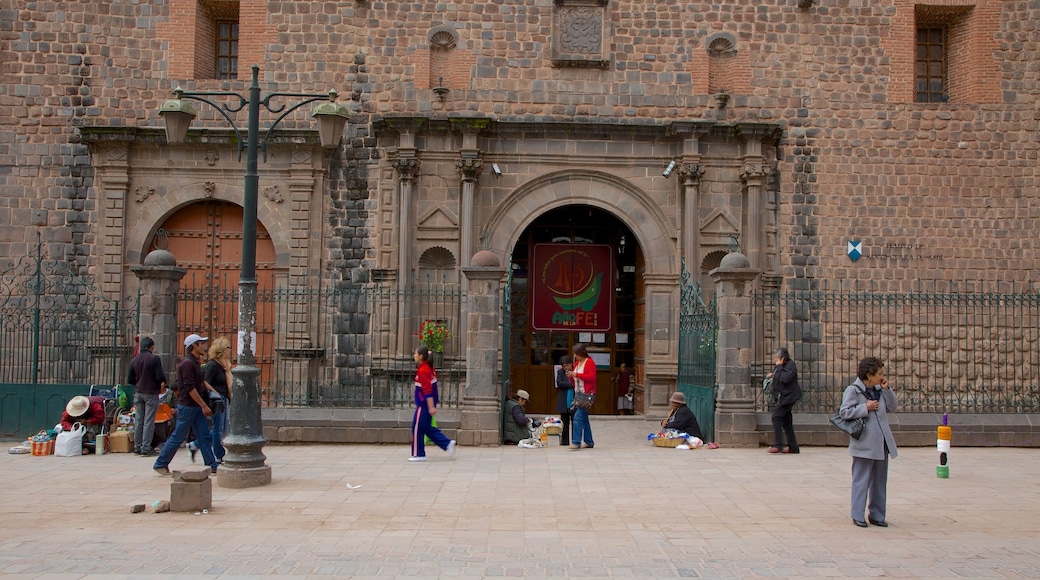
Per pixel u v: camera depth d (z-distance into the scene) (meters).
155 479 11.98
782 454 14.59
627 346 21.31
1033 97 20.30
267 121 19.69
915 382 19.77
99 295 19.30
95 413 14.56
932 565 7.91
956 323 19.86
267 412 15.51
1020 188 20.11
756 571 7.69
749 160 19.48
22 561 7.81
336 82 19.80
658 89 19.95
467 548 8.39
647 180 19.77
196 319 19.73
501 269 15.45
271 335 19.62
